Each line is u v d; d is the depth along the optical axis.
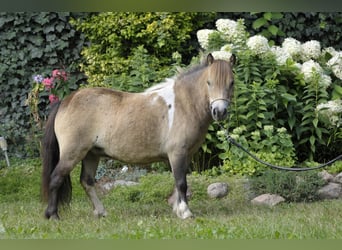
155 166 12.30
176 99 9.25
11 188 11.80
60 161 9.23
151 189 10.96
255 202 10.34
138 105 9.30
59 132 9.30
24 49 14.11
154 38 13.50
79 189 11.48
